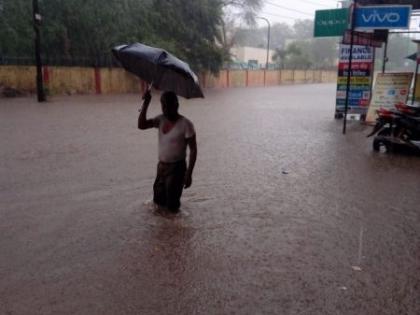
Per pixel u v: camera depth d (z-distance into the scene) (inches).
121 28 1173.1
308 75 2497.5
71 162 337.1
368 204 255.1
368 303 149.6
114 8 1130.7
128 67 218.7
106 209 235.5
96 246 189.9
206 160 355.3
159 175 231.8
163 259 178.9
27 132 476.1
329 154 393.1
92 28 1128.2
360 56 621.9
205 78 1595.7
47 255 180.5
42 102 854.5
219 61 1561.3
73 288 155.3
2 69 970.1
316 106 898.7
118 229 208.8
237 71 1815.9
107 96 1069.8
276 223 221.8
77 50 1144.2
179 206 237.1
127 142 421.4
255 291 155.8
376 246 196.7
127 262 175.8
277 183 293.6
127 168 320.5
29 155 360.2
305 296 153.2
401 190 285.3
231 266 174.2
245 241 198.7
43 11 1052.5
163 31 1357.0
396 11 473.1
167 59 207.3
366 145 442.3
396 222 227.3
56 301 146.8
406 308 147.3
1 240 194.2
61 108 744.3
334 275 168.7
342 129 549.0
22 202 244.4
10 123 545.3
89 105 810.2
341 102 651.5
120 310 142.4
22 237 197.9
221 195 264.4
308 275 168.2
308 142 452.1
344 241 201.5
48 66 1042.1
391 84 574.9
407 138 397.1
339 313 143.4
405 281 165.3
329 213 238.4
